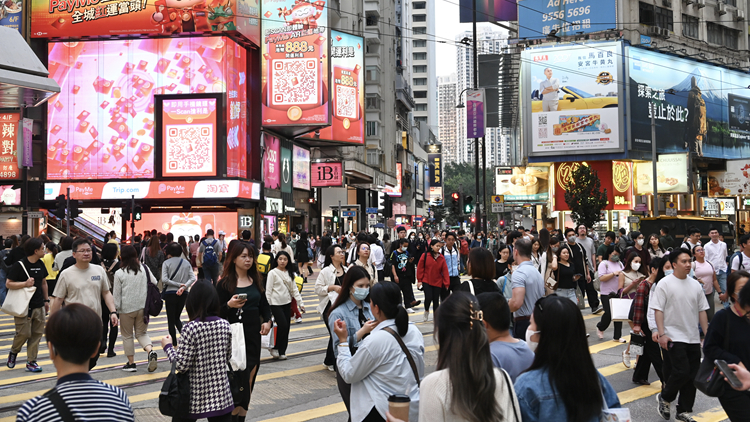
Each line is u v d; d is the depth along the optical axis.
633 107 43.25
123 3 33.47
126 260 8.91
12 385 8.38
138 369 9.20
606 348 10.60
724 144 49.06
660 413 6.55
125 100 33.62
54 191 33.69
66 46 34.03
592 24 44.56
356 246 11.38
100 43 33.84
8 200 33.59
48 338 2.84
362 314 5.67
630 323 8.16
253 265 6.37
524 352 3.52
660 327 6.38
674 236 25.06
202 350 4.63
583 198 38.53
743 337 4.58
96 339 2.88
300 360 9.84
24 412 2.70
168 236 18.86
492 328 3.55
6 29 10.14
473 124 27.62
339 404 7.21
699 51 49.94
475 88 27.44
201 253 18.73
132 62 33.62
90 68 33.88
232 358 5.28
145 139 33.44
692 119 46.62
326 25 35.84
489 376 2.89
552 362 3.01
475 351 2.90
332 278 9.29
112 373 8.94
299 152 42.47
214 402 4.64
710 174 49.88
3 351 11.07
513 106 64.12
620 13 44.53
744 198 48.50
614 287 11.34
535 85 44.16
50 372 9.22
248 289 6.28
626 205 43.69
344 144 44.22
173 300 10.31
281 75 35.84
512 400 2.94
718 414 6.81
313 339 11.84
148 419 6.67
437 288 13.29
